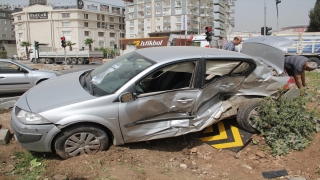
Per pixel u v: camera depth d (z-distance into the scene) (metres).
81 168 3.39
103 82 3.97
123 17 95.12
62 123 3.44
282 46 4.89
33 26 85.81
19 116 3.57
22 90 8.68
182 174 3.56
